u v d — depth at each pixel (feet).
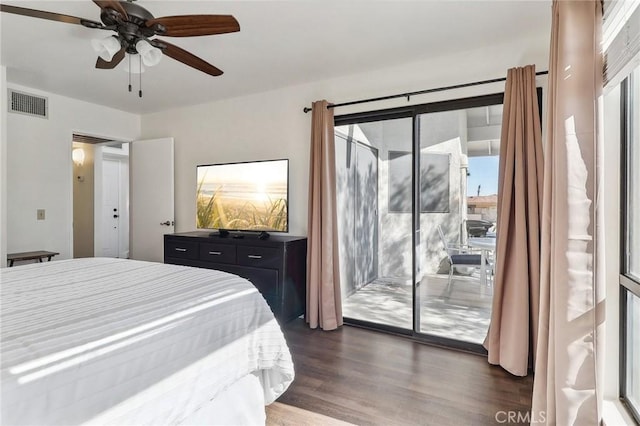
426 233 10.03
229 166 12.63
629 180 5.37
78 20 5.72
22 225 11.80
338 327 10.73
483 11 7.22
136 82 11.45
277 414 6.14
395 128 11.28
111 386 3.29
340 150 12.29
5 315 3.91
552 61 5.09
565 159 4.35
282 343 5.60
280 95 12.15
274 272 10.40
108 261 7.12
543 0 6.82
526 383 7.24
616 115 5.43
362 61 9.76
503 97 8.71
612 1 4.10
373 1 6.89
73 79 11.13
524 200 7.72
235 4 6.97
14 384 2.74
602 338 4.18
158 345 3.84
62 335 3.45
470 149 9.44
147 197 14.89
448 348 9.12
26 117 11.86
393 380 7.36
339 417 6.06
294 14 7.35
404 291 11.40
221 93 12.62
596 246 4.17
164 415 3.72
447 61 9.36
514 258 7.86
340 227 12.32
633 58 3.78
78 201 17.29
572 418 4.28
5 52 9.20
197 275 5.94
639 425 4.93
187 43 8.68
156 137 15.21
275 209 11.70
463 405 6.43
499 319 8.07
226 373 4.61
